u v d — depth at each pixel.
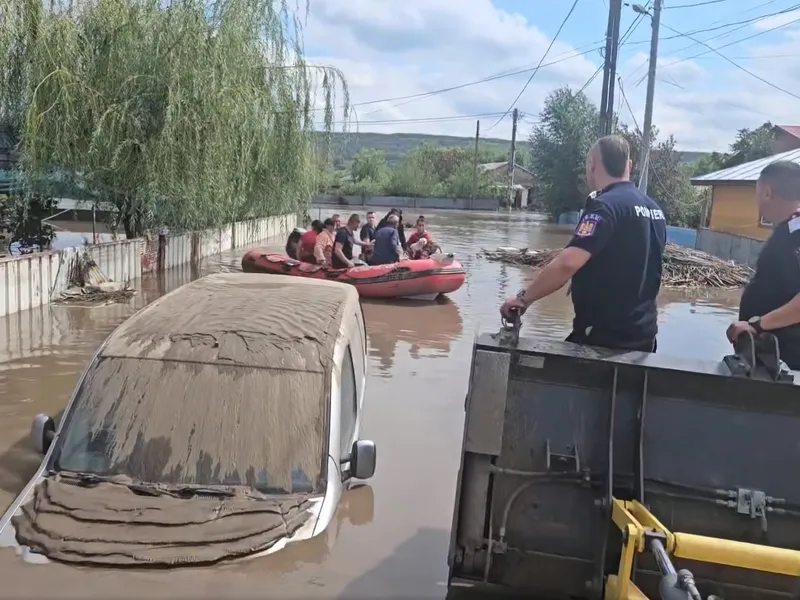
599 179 3.80
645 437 3.19
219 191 14.21
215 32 14.40
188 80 13.54
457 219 46.53
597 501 3.13
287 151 17.12
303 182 17.88
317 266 14.49
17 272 10.95
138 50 13.66
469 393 3.18
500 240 30.00
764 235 23.45
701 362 3.30
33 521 3.64
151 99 13.56
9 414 6.67
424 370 8.97
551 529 3.16
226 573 3.45
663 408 3.21
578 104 46.12
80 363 8.45
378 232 14.89
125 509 3.71
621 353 3.35
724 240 23.14
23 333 9.80
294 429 4.15
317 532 3.75
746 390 3.17
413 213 53.00
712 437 3.17
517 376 3.26
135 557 3.45
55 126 12.48
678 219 37.28
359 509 4.77
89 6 13.60
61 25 12.47
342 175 69.62
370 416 7.14
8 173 14.11
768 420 3.16
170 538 3.57
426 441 6.47
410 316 12.52
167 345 4.49
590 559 3.13
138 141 13.41
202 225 15.54
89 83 13.20
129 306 11.91
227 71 14.11
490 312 13.05
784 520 3.07
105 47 13.55
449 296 14.73
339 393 4.45
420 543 4.43
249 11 15.20
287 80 17.09
